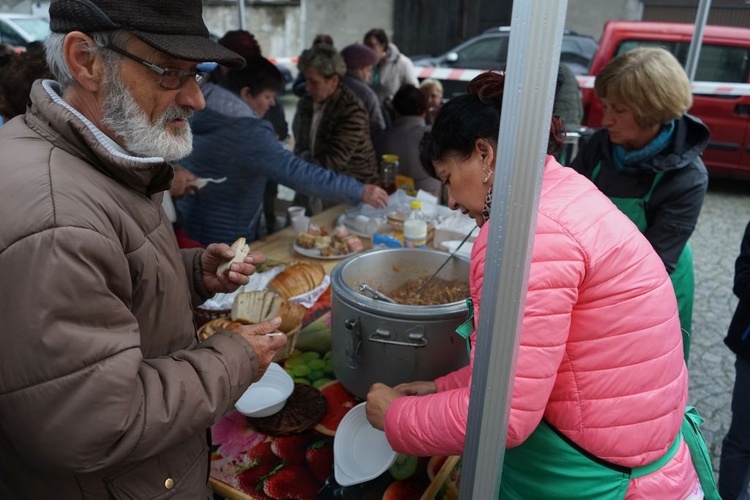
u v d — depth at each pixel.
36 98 0.81
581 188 0.87
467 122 0.86
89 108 0.84
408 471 1.10
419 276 1.48
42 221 0.68
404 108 2.99
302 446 1.16
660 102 1.53
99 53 0.79
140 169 0.81
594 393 0.85
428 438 0.88
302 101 3.61
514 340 0.64
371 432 1.15
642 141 1.68
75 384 0.68
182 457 0.90
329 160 3.07
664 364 0.88
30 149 0.76
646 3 8.66
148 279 0.82
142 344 0.85
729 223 5.06
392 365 1.18
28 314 0.66
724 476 1.70
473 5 9.41
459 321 1.15
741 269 1.52
